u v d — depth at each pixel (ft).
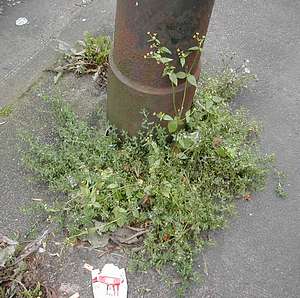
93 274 7.67
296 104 10.41
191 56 7.87
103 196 8.05
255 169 8.75
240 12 12.24
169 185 8.01
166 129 8.63
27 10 11.62
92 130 9.16
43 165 8.60
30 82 10.05
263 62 11.16
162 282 7.66
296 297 7.77
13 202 8.36
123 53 7.79
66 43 10.80
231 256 8.09
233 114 9.96
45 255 7.79
